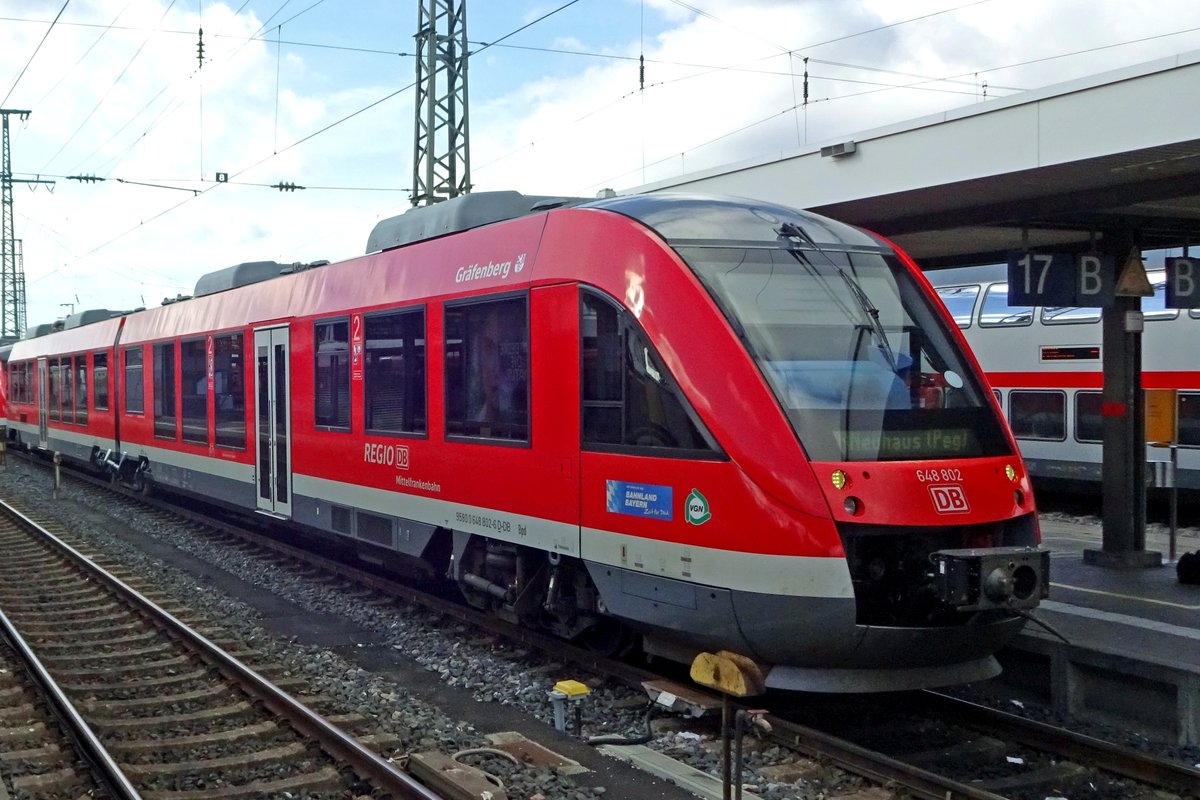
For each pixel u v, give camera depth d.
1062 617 8.35
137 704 7.25
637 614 7.02
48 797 5.68
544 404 7.78
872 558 6.35
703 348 6.58
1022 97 8.41
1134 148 7.71
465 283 8.76
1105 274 10.56
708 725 6.92
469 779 5.48
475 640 9.05
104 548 14.66
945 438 6.68
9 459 30.56
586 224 7.57
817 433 6.28
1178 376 15.94
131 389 18.50
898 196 9.62
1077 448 17.47
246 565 13.09
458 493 8.84
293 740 6.53
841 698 7.49
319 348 11.38
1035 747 6.48
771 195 10.77
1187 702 6.55
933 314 7.32
